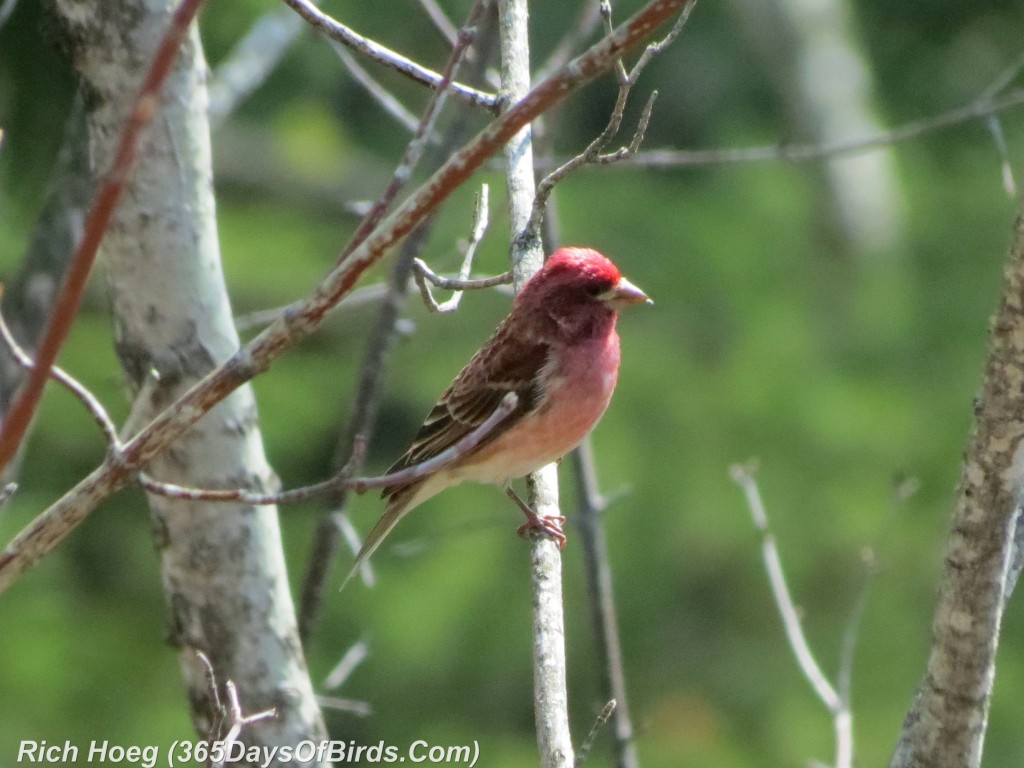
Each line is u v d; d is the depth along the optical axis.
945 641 5.81
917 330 15.65
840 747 7.08
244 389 7.43
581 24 9.62
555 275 7.73
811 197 18.39
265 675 7.45
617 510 14.51
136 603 14.38
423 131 4.73
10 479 8.97
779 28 19.36
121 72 7.03
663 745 13.70
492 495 15.11
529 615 14.68
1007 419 5.48
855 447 14.70
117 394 13.73
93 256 3.76
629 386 15.20
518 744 14.38
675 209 16.80
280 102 18.73
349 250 4.72
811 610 14.23
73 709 13.05
